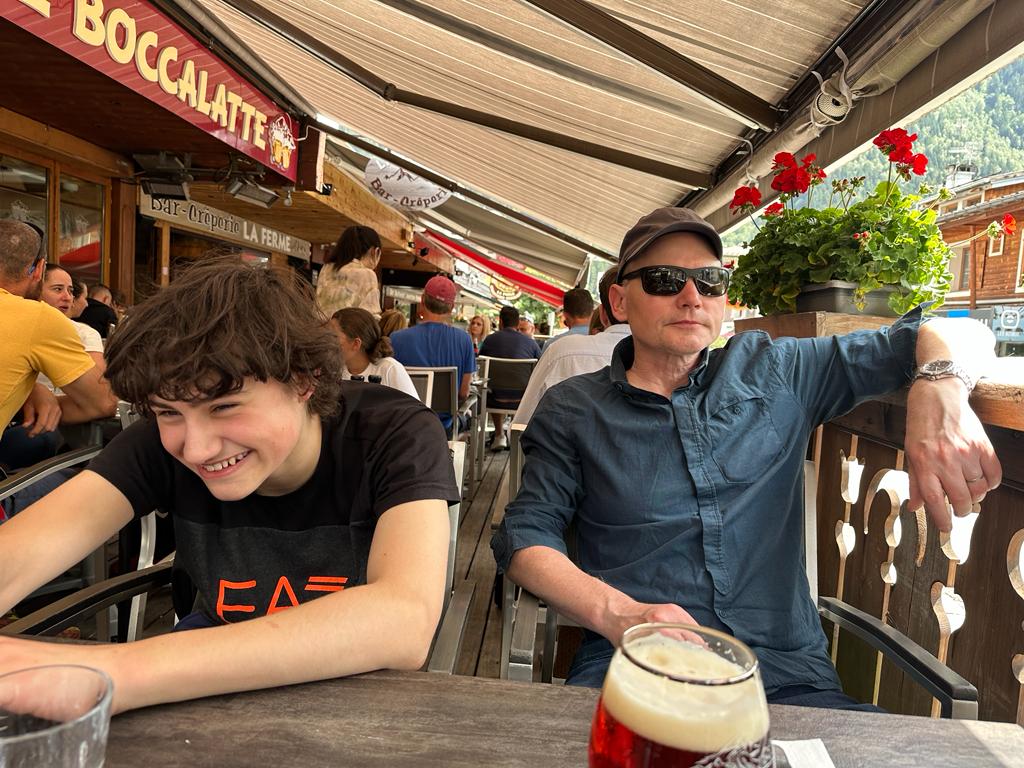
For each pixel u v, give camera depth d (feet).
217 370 2.98
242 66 13.74
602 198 19.24
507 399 22.50
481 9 9.85
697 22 8.56
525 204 22.89
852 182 7.94
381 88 13.61
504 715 2.65
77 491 4.01
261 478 3.36
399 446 4.00
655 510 5.35
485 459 21.62
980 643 4.75
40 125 15.71
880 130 7.95
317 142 16.97
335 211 26.14
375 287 14.28
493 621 9.93
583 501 5.71
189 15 11.42
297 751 2.38
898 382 5.32
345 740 2.45
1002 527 4.53
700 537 5.27
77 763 1.79
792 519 5.53
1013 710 4.36
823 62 8.59
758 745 1.65
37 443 9.30
